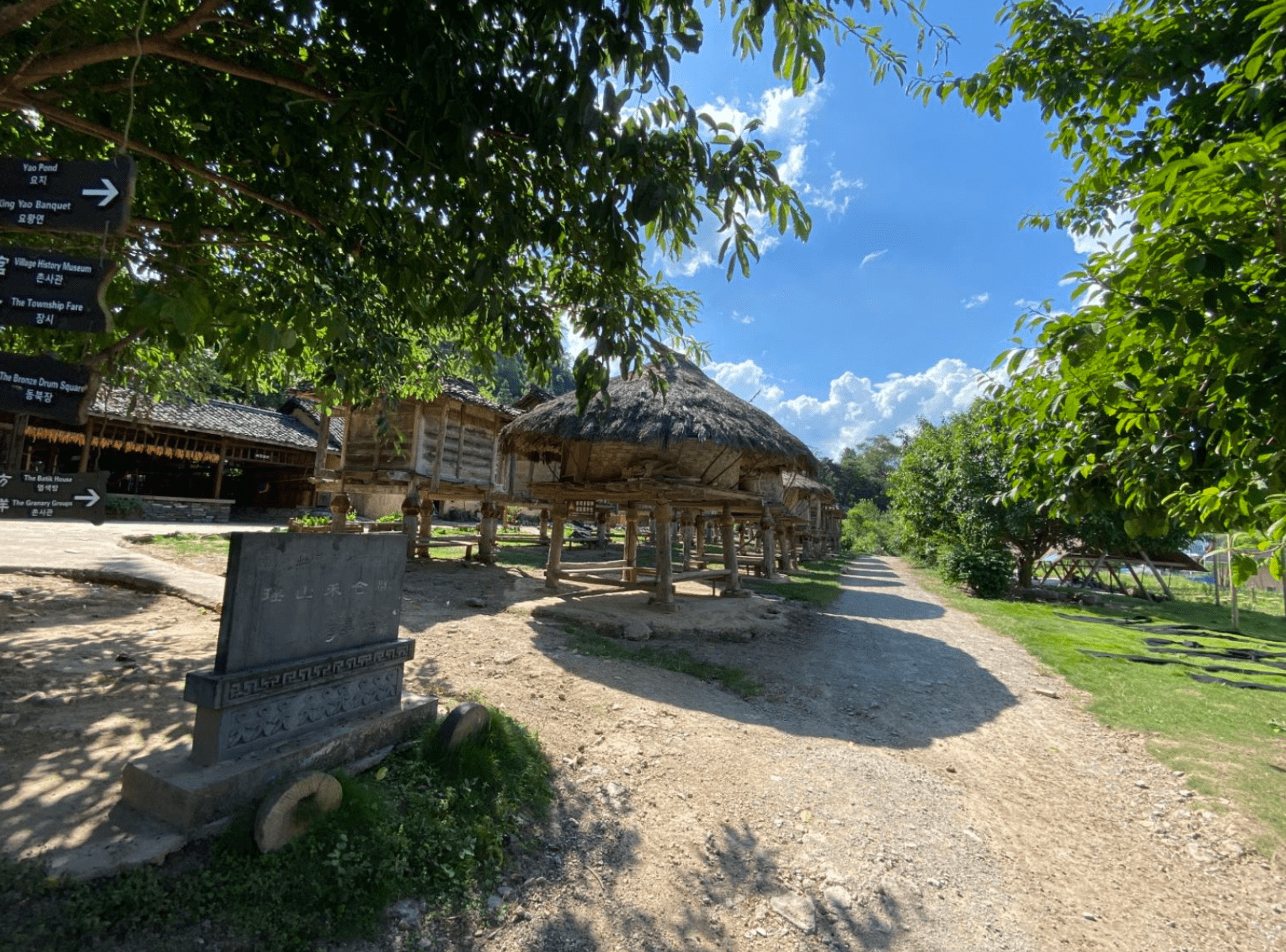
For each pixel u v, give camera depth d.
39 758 3.19
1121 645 10.22
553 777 3.88
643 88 2.84
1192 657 9.62
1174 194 2.36
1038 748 5.47
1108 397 2.73
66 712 3.84
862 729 5.48
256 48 3.31
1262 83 2.69
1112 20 3.88
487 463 12.82
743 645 7.73
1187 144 3.51
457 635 6.55
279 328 2.83
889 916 3.07
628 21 2.57
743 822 3.73
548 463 10.15
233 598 2.86
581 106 2.64
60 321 2.21
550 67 2.70
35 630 5.66
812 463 9.52
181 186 4.29
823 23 3.11
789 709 5.72
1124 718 6.25
